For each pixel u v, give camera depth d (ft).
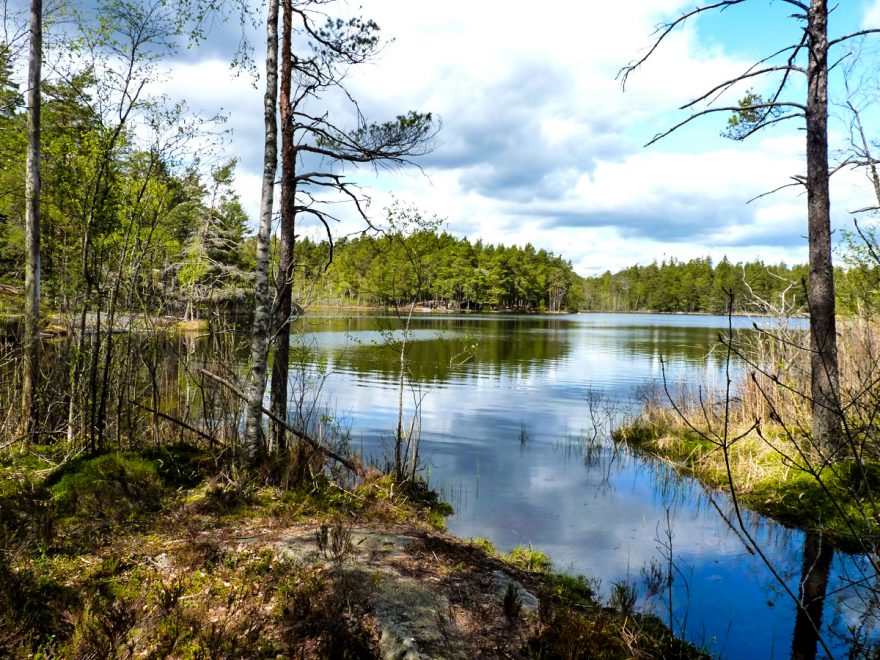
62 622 12.05
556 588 17.57
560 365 85.30
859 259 26.00
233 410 27.96
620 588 17.79
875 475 24.13
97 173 25.80
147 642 11.70
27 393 26.78
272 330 27.91
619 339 136.77
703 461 32.71
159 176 27.12
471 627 13.53
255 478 22.89
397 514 23.82
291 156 29.37
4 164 34.09
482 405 53.88
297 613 13.01
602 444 39.65
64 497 18.60
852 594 18.01
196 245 30.07
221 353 28.68
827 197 26.22
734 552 21.62
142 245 26.99
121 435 27.04
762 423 33.14
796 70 27.43
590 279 476.13
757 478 28.50
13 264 43.70
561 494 29.07
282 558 15.69
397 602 14.10
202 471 22.86
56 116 28.37
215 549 15.75
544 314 340.59
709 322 247.91
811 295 26.32
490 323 195.31
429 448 38.24
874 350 28.73
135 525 17.31
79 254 29.19
